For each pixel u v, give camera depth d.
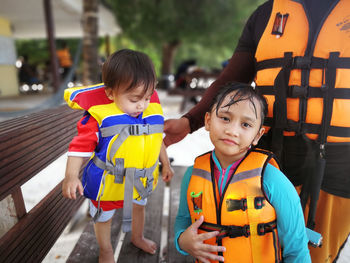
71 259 1.47
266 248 0.98
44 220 1.24
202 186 1.02
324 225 1.20
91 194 1.19
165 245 2.29
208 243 1.02
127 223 1.18
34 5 9.24
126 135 1.10
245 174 0.96
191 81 7.33
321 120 1.07
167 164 1.43
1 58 10.74
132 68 1.02
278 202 0.95
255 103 0.94
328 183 1.14
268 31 1.16
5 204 1.10
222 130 0.95
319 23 1.04
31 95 11.42
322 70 1.05
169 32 12.01
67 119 1.54
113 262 1.40
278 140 1.16
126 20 11.70
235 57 1.42
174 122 1.39
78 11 8.80
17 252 1.04
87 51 6.40
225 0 11.57
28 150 1.12
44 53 23.36
